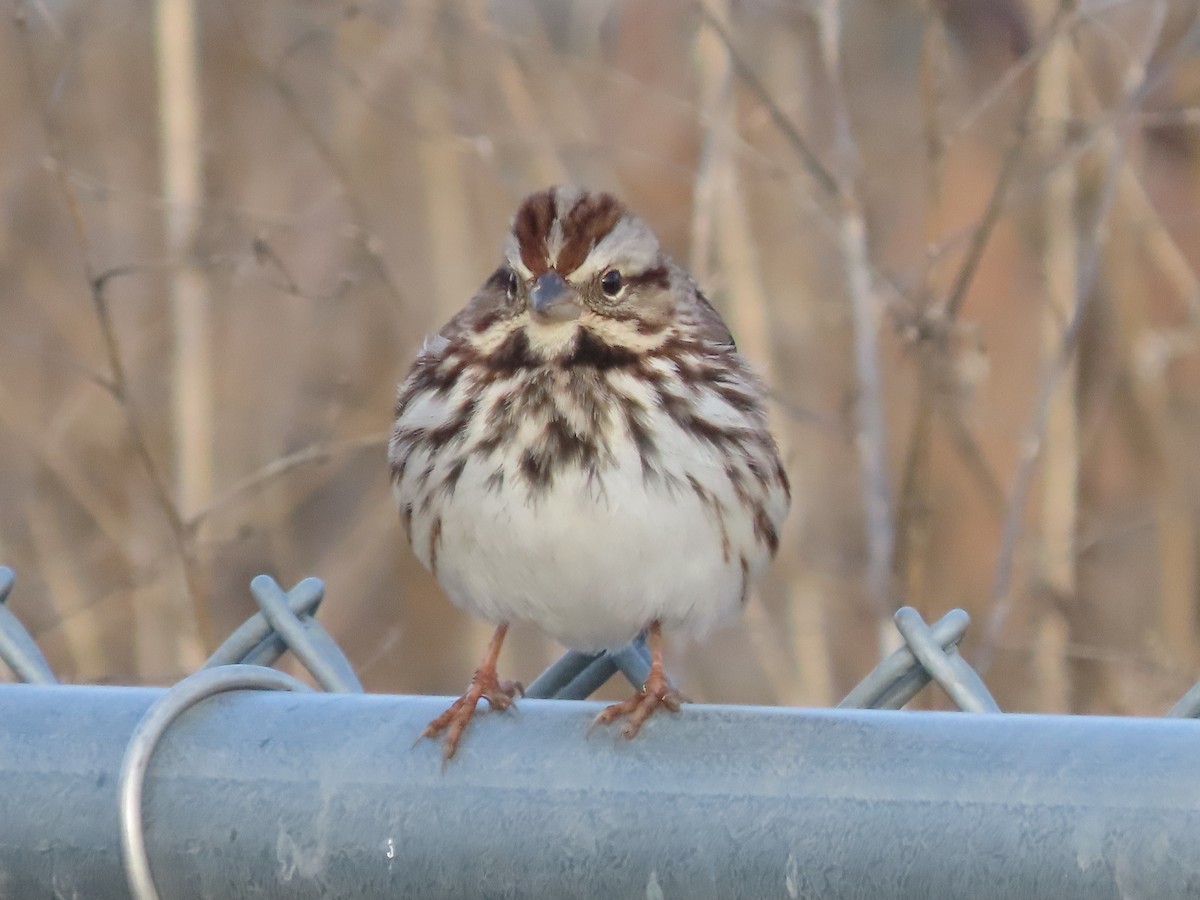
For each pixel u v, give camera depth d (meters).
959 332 11.77
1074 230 12.95
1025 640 12.69
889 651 11.36
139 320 14.45
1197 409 14.52
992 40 14.46
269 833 4.55
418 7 12.97
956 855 4.29
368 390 14.27
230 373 14.33
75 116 14.62
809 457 13.71
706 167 12.21
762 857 4.38
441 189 13.70
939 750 4.34
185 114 12.97
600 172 13.57
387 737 4.56
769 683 13.54
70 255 14.58
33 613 13.63
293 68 14.69
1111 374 13.23
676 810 4.42
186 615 12.34
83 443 13.94
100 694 4.73
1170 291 15.46
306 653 6.04
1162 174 15.12
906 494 11.46
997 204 11.12
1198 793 4.21
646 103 14.25
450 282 13.70
